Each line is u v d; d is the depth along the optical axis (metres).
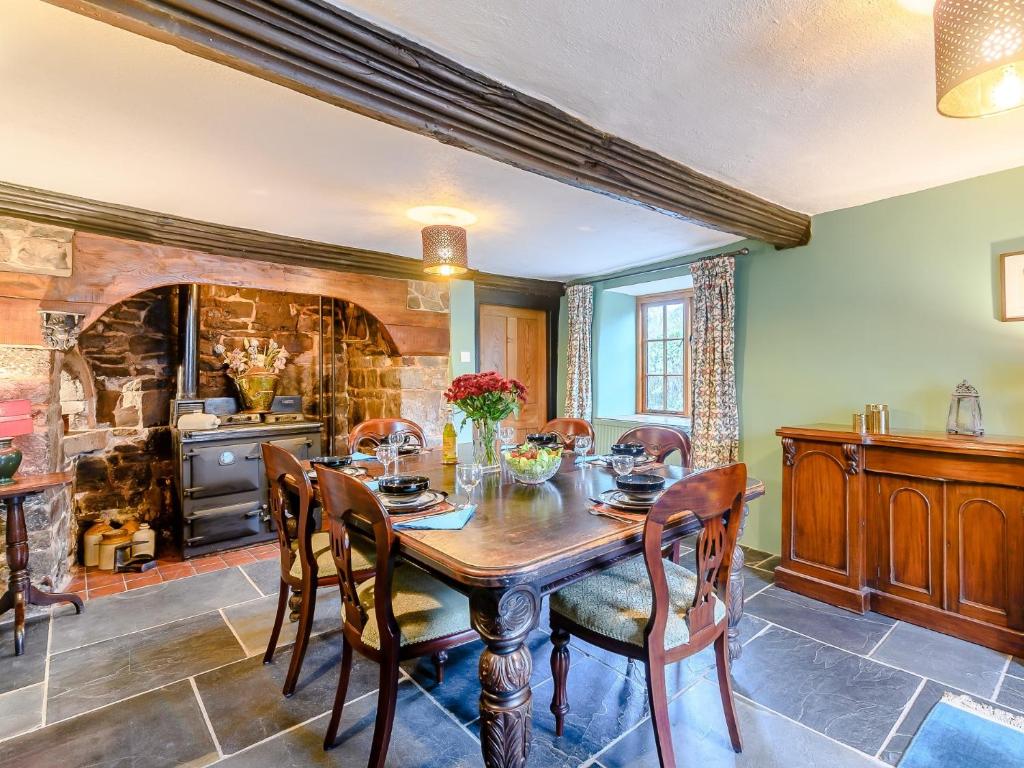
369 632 1.52
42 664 2.12
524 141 1.83
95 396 3.55
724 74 1.63
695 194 2.47
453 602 1.62
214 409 3.83
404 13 1.35
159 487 3.80
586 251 3.83
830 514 2.64
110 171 2.29
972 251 2.51
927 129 2.00
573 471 2.38
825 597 2.64
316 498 2.13
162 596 2.80
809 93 1.74
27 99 1.69
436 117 1.62
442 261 2.83
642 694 1.91
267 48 1.30
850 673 2.01
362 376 4.64
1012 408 2.40
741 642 2.25
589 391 4.73
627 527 1.53
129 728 1.72
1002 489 2.14
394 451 2.37
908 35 1.43
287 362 4.48
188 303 3.77
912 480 2.39
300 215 2.94
